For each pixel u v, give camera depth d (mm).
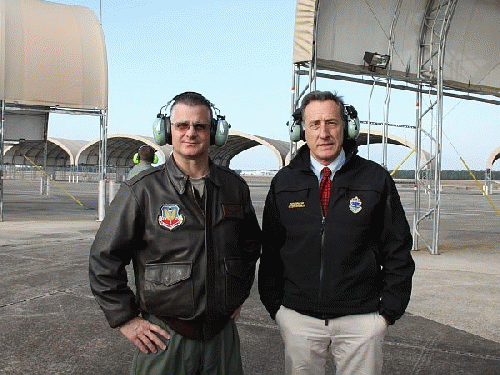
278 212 2221
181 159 1916
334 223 2102
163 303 1839
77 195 25656
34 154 65375
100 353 3648
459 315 4758
